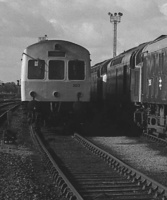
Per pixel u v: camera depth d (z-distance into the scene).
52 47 19.42
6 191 8.57
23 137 17.88
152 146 16.06
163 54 16.94
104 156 13.33
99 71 32.84
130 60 22.61
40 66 19.36
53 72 19.39
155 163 12.44
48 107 19.59
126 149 15.31
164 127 16.39
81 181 10.03
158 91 17.38
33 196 8.28
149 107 19.56
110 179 10.22
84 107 19.42
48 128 22.39
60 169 10.60
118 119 26.67
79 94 19.45
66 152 14.62
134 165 12.13
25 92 19.38
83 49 19.64
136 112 20.75
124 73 24.42
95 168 11.70
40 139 16.91
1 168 10.95
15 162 11.86
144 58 19.95
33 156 13.45
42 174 10.77
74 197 8.16
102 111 32.44
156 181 9.40
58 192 8.84
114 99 27.42
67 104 19.61
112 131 21.95
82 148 15.59
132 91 22.20
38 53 19.39
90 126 24.36
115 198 8.47
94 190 9.13
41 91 19.34
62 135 19.75
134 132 21.14
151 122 18.27
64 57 19.42
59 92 19.38
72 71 19.47
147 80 19.28
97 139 18.30
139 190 9.06
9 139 16.12
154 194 8.70
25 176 10.03
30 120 19.75
